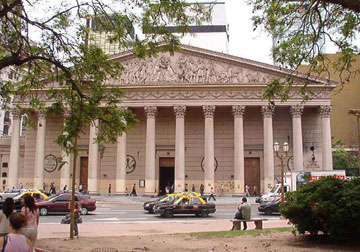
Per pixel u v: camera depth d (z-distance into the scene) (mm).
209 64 60812
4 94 22906
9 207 12758
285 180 47281
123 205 50719
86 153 64375
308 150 62594
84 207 36625
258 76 59719
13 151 61438
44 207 35188
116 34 19766
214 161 63594
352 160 83375
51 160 65188
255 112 64438
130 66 61594
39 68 21844
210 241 17906
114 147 65062
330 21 20766
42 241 18344
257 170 63250
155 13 17703
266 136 58594
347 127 90375
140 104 60688
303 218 16484
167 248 16094
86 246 16828
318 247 15320
